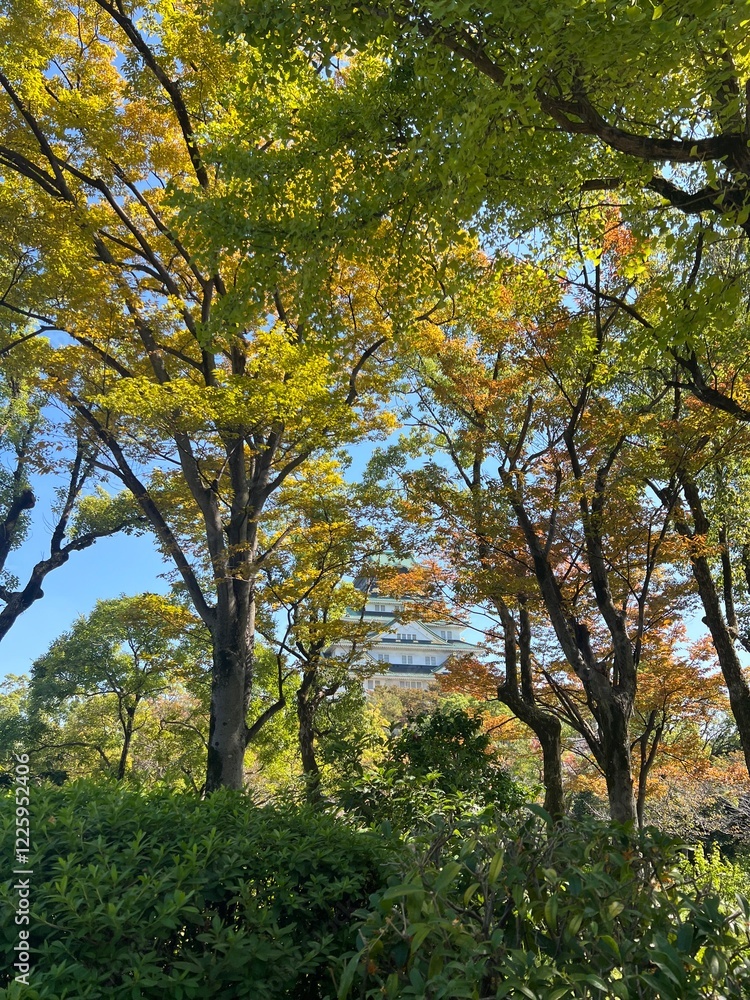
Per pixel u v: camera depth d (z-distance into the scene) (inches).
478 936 87.1
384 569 520.4
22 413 697.6
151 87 419.8
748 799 764.6
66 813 148.3
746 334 283.0
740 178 177.5
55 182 437.7
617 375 403.5
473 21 160.6
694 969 82.8
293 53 195.5
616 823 117.6
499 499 407.5
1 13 418.3
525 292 343.6
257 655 681.6
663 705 516.7
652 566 394.9
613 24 133.7
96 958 110.4
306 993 133.2
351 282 455.2
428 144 180.2
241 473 507.2
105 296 438.3
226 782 437.4
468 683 551.8
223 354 526.0
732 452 385.7
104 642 852.0
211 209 231.6
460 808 225.9
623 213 249.1
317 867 145.4
